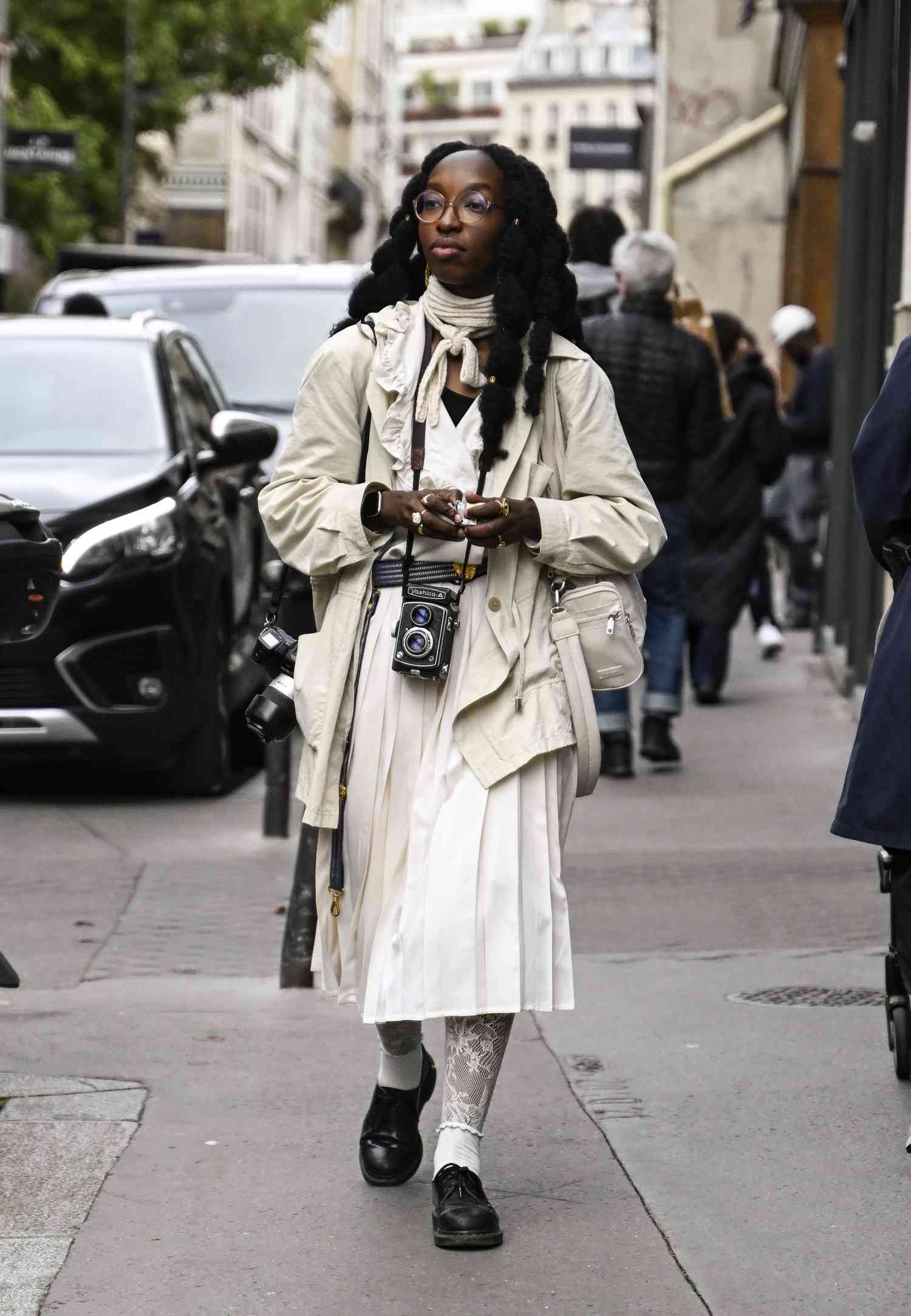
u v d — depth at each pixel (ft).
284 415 52.70
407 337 17.44
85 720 37.42
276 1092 21.27
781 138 107.86
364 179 360.28
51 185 146.10
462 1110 17.10
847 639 51.44
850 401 51.42
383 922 16.89
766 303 108.99
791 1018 23.97
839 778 41.16
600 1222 17.43
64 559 37.24
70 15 154.81
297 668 17.67
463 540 17.07
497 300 17.19
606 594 17.37
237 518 42.96
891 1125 19.93
